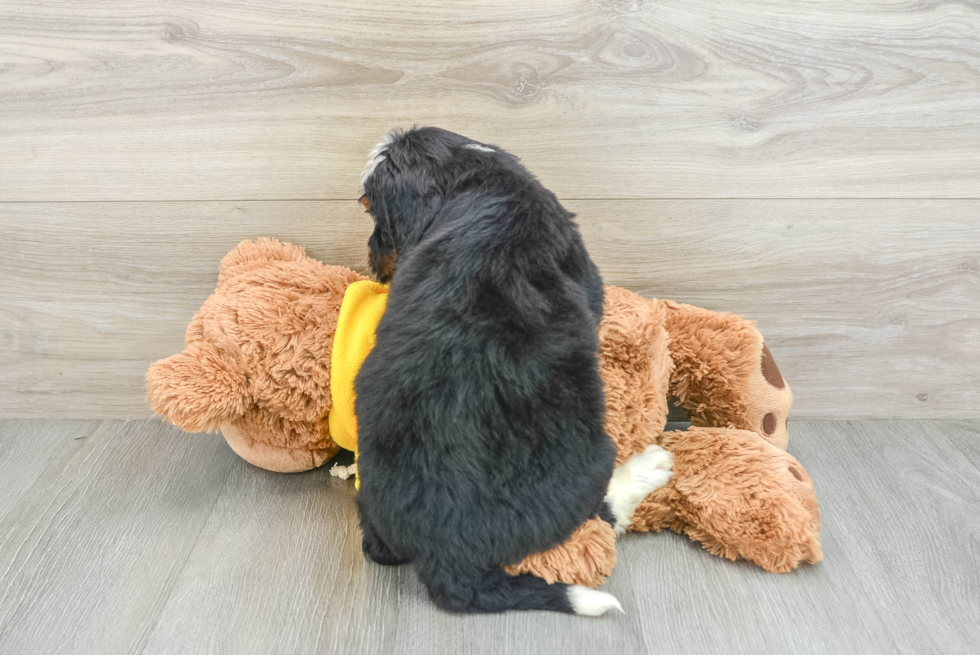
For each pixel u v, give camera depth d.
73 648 0.91
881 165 1.23
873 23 1.14
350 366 1.09
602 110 1.19
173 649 0.91
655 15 1.13
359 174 1.23
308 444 1.20
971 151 1.22
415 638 0.93
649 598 0.99
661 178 1.24
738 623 0.95
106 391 1.42
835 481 1.24
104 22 1.13
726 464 1.09
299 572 1.04
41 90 1.17
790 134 1.21
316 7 1.12
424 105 1.19
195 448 1.35
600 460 0.91
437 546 0.89
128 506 1.18
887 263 1.30
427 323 0.87
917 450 1.33
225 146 1.21
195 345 1.07
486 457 0.86
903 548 1.09
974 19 1.13
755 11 1.13
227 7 1.12
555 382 0.88
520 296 0.88
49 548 1.08
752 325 1.22
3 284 1.32
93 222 1.27
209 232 1.28
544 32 1.14
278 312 1.09
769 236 1.28
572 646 0.91
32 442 1.36
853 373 1.40
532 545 0.90
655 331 1.08
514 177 0.97
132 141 1.21
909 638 0.93
